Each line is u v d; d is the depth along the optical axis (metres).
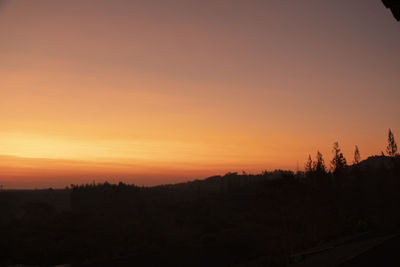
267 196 38.56
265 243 38.31
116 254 40.81
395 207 56.34
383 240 14.12
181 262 35.75
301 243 33.97
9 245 40.56
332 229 37.88
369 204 72.12
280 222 37.91
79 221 68.31
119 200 129.38
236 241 44.12
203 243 48.62
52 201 197.88
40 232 53.94
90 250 43.12
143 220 75.62
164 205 111.25
